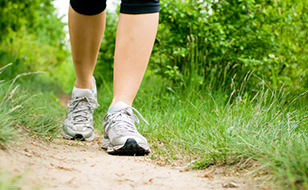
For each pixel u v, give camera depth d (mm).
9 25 5145
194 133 1812
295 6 3131
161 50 3127
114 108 1591
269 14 3025
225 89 2873
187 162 1464
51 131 1893
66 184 961
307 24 3092
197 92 2707
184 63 3082
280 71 3035
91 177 1084
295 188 924
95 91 1997
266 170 1121
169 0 2992
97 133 2264
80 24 1681
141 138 1530
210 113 2129
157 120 2205
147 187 1040
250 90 2768
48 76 6242
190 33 2994
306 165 994
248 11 2996
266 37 2938
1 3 5043
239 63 2973
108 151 1542
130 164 1351
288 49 3002
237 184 1061
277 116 1780
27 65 4996
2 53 4723
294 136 1460
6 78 3662
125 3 1547
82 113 1895
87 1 1613
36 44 6375
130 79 1582
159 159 1513
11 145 1248
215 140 1546
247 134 1444
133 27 1546
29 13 5590
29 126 1760
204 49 2992
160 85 3133
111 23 4309
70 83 6188
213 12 3014
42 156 1255
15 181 860
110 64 4289
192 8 3057
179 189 1029
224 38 2889
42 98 3365
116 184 1044
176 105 2541
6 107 1714
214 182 1109
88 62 1826
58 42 6797
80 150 1562
